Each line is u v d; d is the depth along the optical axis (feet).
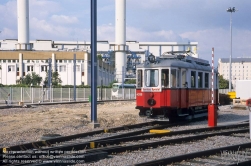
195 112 76.02
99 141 42.75
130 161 34.42
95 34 64.03
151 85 67.82
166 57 74.38
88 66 274.77
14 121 73.26
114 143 44.50
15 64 274.98
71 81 271.49
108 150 37.96
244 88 133.80
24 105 132.87
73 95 196.85
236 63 406.62
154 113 68.64
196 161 34.83
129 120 74.33
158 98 66.90
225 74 405.39
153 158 36.01
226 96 152.56
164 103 66.39
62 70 272.92
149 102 67.56
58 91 192.24
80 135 51.34
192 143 46.01
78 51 281.33
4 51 280.92
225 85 287.07
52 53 274.77
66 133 55.67
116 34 314.96
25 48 306.35
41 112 99.81
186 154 35.42
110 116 85.10
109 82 312.29
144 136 49.11
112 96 223.71
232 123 73.92
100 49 413.18
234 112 102.12
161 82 66.80
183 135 53.72
